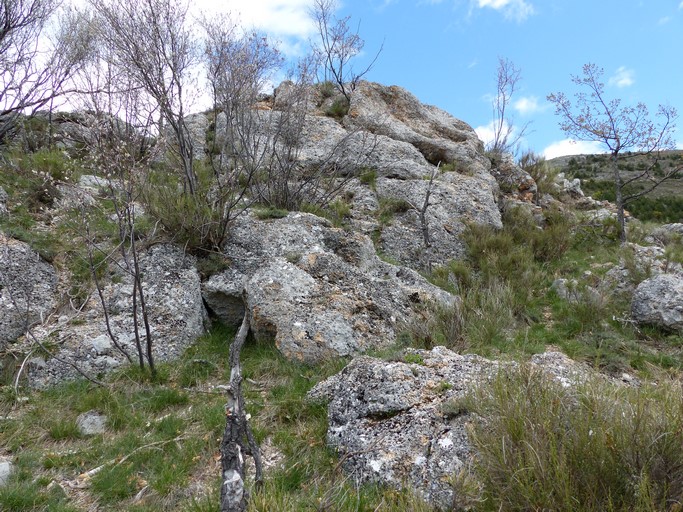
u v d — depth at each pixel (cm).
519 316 681
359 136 1093
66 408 450
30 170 748
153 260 609
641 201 1752
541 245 925
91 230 631
